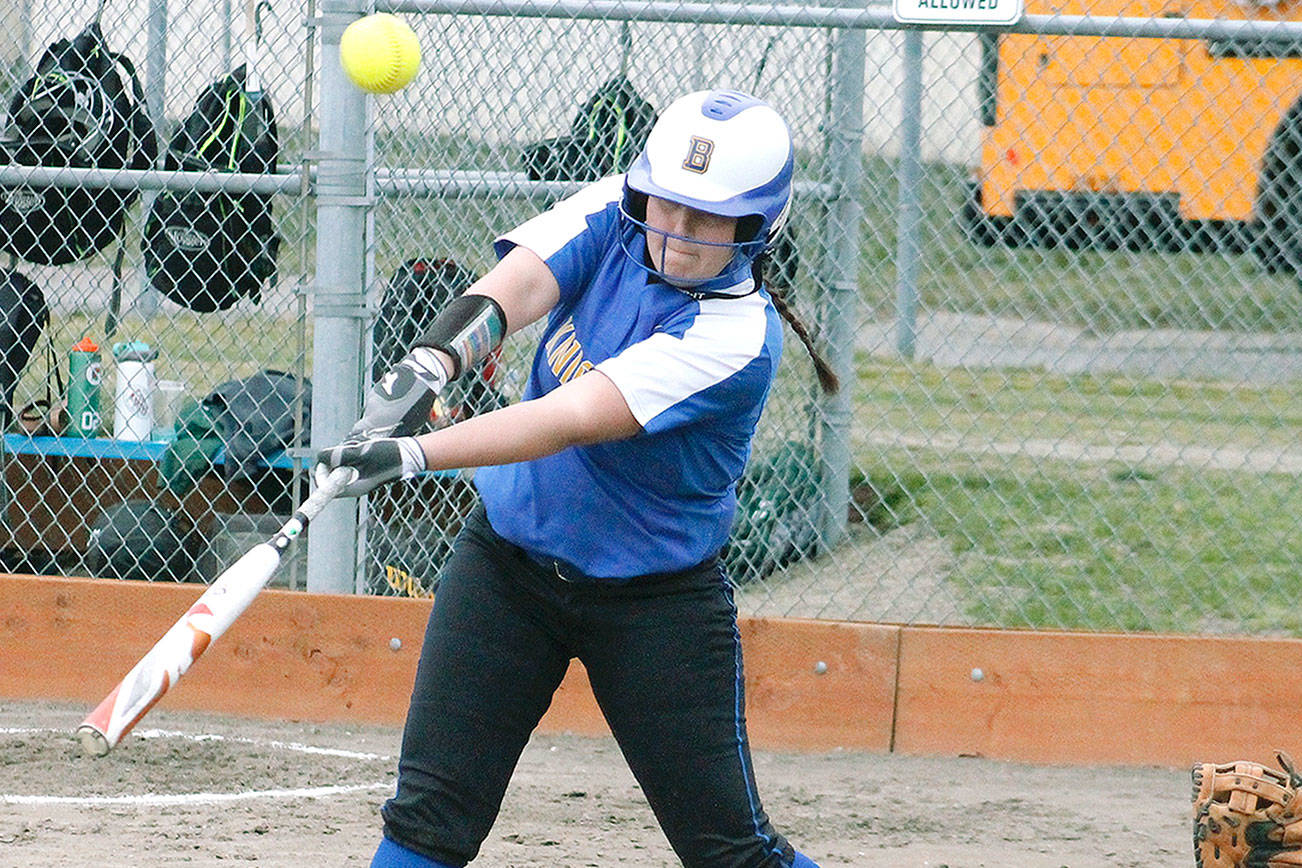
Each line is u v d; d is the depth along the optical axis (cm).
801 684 2038
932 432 3316
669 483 1056
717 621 1096
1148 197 2864
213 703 2084
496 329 1040
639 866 1566
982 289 3756
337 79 2014
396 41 1448
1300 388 3525
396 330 2169
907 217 3148
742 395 1030
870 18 2036
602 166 2236
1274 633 2372
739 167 998
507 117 2222
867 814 1784
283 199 2522
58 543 2406
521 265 1057
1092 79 2858
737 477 1106
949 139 2994
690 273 1031
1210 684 1992
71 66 2344
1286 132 2736
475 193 2191
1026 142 2931
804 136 2489
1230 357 3531
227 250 2292
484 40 2205
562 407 981
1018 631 2022
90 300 2823
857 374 3650
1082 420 3419
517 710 1100
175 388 2495
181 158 2261
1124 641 2000
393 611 2062
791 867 1112
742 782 1096
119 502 2398
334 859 1539
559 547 1063
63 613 2097
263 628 2077
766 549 2427
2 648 2105
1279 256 2853
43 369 2731
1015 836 1720
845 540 2645
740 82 2358
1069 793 1891
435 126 2202
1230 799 1490
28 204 2270
